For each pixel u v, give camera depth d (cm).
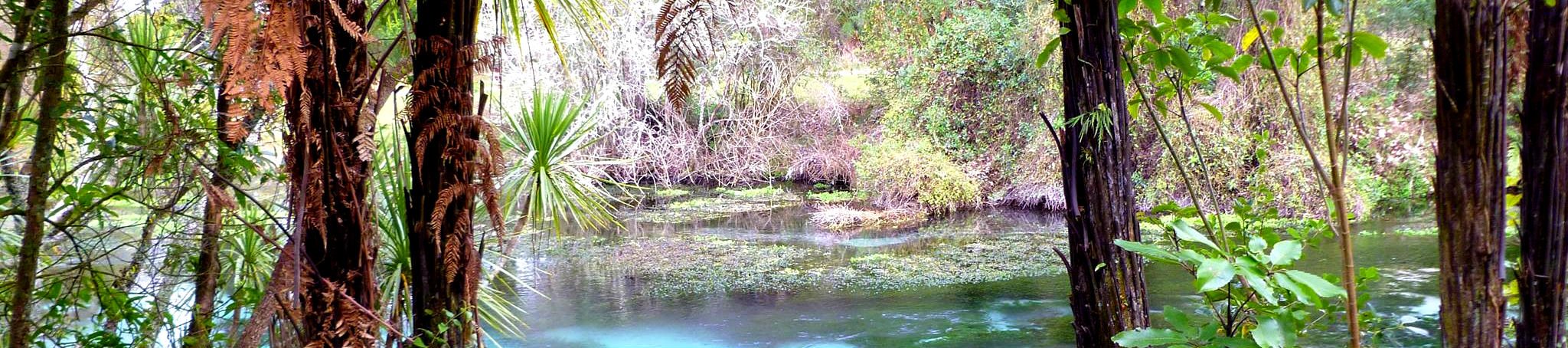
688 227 895
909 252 748
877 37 1149
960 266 683
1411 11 389
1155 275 591
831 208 988
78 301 214
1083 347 165
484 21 441
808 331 512
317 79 139
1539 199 101
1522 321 104
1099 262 161
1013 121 1001
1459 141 97
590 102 967
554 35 217
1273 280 118
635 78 1049
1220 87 782
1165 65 158
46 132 187
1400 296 486
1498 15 94
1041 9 954
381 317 165
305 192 137
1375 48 118
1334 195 111
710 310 562
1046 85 955
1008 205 1003
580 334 509
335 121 147
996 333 498
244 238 247
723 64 1091
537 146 341
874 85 1180
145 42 210
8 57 179
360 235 152
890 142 1050
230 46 107
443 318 176
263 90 110
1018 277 640
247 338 145
